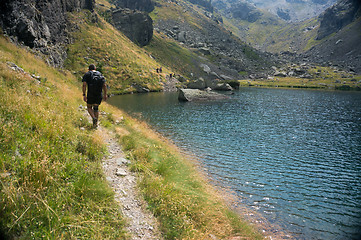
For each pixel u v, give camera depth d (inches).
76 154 221.3
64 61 1867.6
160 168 280.2
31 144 193.0
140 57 2903.5
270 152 559.8
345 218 287.7
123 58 2468.0
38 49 1411.2
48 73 693.9
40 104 293.4
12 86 312.0
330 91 3400.6
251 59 6771.7
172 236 154.9
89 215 147.5
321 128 882.1
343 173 444.8
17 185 144.5
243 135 719.7
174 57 4377.5
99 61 2182.6
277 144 637.3
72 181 176.1
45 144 205.5
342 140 706.2
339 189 373.7
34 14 1439.5
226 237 187.9
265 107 1438.2
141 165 265.7
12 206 124.5
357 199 340.5
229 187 353.7
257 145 615.8
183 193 229.0
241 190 348.2
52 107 317.7
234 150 560.1
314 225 269.4
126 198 188.5
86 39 2348.7
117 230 144.8
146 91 2223.2
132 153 305.1
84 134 280.2
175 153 446.6
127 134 404.2
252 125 885.8
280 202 319.9
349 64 7352.4
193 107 1321.4
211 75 4325.8
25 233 118.0
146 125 758.5
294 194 348.2
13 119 221.6
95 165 221.0
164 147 443.5
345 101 1991.9
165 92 2310.5
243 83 4333.2
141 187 212.4
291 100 1947.6
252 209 293.9
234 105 1473.9
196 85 2773.1
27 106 255.4
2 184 129.7
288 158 522.3
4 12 1118.4
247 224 239.3
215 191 319.3
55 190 155.3
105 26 3078.2
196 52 5689.0
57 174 171.0
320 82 4771.2
